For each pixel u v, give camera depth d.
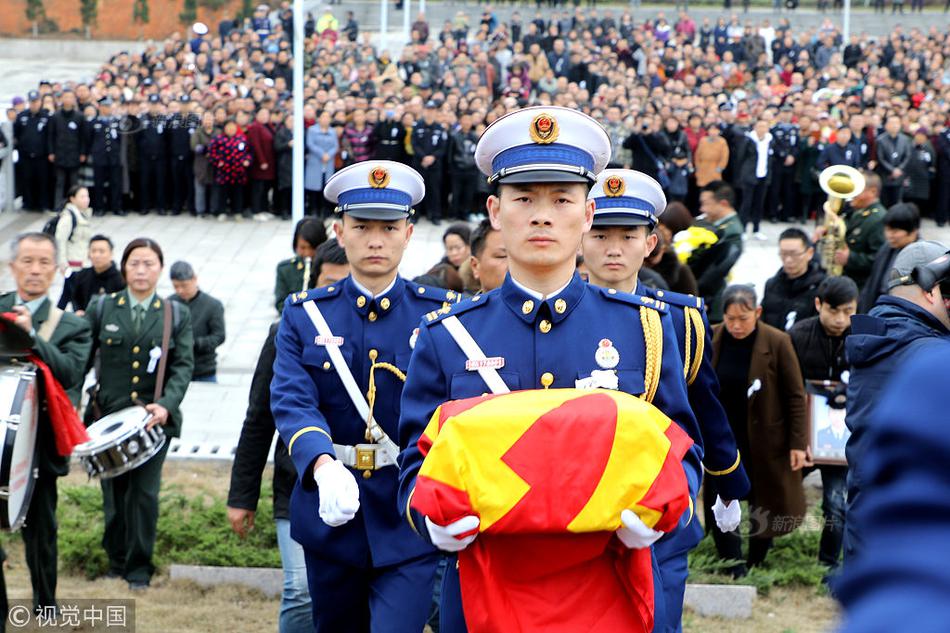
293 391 6.70
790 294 12.51
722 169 28.94
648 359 4.93
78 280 14.48
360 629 7.03
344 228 6.96
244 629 9.20
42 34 56.94
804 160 29.56
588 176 4.70
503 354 4.88
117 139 29.41
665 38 50.81
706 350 6.47
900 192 29.41
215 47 43.78
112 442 9.31
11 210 29.97
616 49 47.69
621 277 7.06
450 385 4.90
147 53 42.91
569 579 4.27
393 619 6.56
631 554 4.30
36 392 8.48
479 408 4.32
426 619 6.63
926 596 1.19
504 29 48.72
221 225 29.03
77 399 9.55
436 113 29.27
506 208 4.76
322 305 6.95
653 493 4.15
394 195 6.81
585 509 4.12
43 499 8.95
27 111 29.55
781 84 45.75
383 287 6.93
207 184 29.50
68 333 8.84
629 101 34.00
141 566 9.96
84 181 29.58
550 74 43.25
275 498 7.84
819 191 29.62
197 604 9.66
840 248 15.48
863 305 12.80
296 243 13.22
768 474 9.89
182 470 12.85
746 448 9.96
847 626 1.22
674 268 10.64
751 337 9.91
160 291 23.28
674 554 6.12
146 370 9.96
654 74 43.50
